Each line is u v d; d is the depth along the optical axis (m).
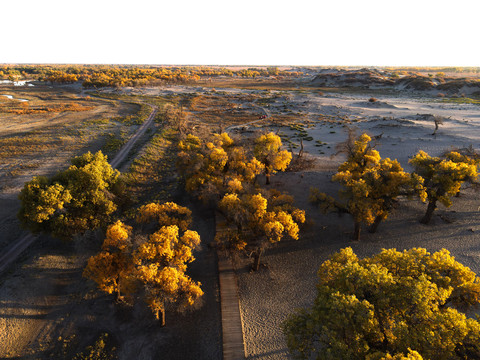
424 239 35.41
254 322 25.70
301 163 58.53
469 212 40.19
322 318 16.66
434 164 37.00
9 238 37.22
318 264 32.56
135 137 83.81
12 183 52.66
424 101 136.12
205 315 26.36
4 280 28.70
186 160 47.25
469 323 15.67
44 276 29.50
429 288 17.03
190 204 45.47
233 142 53.97
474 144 65.88
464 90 156.00
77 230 31.48
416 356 12.91
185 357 22.67
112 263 24.73
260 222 29.31
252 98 156.50
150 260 23.89
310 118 110.44
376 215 35.72
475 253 32.28
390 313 16.70
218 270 31.77
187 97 158.38
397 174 33.25
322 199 35.22
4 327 23.86
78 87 198.25
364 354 15.32
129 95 163.62
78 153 69.31
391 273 19.12
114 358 22.45
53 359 22.28
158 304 21.91
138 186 53.59
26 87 197.00
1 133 83.31
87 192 32.81
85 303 27.11
